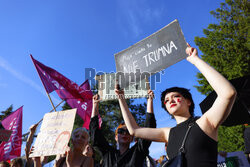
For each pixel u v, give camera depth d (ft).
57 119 11.87
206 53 59.67
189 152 4.24
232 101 4.06
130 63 8.55
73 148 9.02
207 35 64.80
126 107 7.03
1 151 20.04
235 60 53.88
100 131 9.31
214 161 4.15
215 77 4.22
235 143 43.57
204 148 4.20
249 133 10.39
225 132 45.50
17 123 22.04
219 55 56.70
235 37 58.59
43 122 12.16
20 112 22.74
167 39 7.79
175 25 7.66
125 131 8.81
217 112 4.19
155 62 7.92
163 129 5.98
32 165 11.79
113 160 8.44
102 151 9.12
